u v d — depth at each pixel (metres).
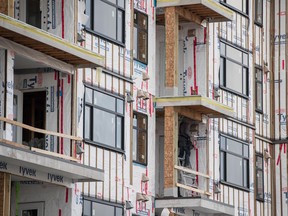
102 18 64.69
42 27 61.97
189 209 70.81
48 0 62.06
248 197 76.25
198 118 72.06
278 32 83.25
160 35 72.56
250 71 77.62
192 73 72.88
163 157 71.50
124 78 66.12
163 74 72.06
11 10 57.84
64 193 61.50
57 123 61.56
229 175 74.56
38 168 59.03
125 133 65.94
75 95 61.72
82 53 60.50
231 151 75.00
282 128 82.44
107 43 65.06
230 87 75.44
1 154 55.91
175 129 69.94
